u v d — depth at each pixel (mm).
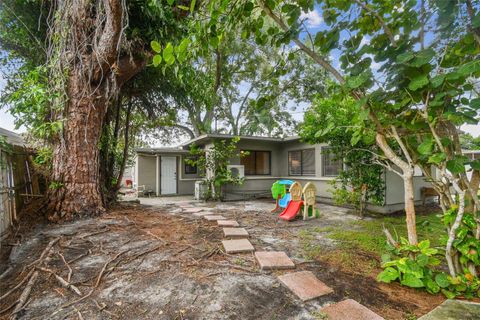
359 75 2299
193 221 5258
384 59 2320
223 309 2068
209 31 2213
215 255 3312
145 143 12961
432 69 2154
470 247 2314
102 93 5422
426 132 2469
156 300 2195
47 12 5422
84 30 4965
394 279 2439
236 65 14047
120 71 5250
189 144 11117
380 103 2484
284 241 4004
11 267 2852
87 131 5230
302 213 6094
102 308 2064
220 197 9133
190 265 2947
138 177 12117
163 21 5000
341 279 2615
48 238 3762
